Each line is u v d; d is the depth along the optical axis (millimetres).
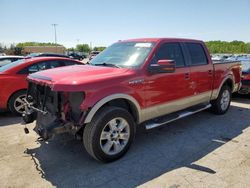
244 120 5727
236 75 6531
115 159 3660
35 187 3020
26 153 3930
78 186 3049
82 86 3186
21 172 3357
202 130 5023
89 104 3225
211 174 3307
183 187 3018
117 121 3629
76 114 3326
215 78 5625
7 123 5434
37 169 3439
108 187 3029
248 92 7934
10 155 3857
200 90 5180
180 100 4676
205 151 4031
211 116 6031
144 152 3980
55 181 3152
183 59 4762
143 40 4562
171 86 4387
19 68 5840
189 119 5758
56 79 3350
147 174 3318
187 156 3850
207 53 5426
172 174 3314
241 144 4324
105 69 3875
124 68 3938
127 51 4422
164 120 4441
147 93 3957
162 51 4352
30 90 4051
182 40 4879
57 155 3867
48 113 3570
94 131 3344
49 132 3279
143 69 3910
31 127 5160
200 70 5086
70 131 3328
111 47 4906
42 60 6258
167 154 3916
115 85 3500
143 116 4016
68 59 6762
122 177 3248
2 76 5625
